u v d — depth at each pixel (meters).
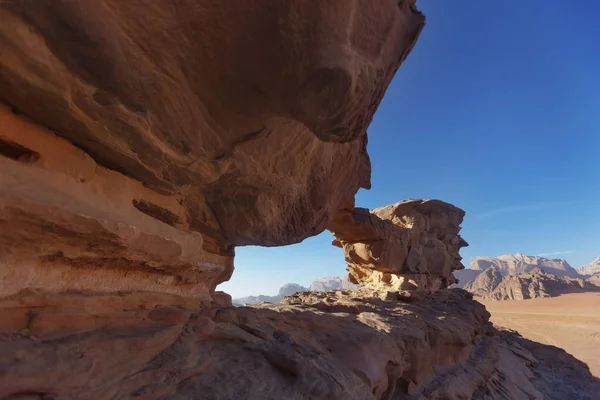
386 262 19.55
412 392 10.10
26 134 3.98
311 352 6.46
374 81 4.46
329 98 4.19
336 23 3.90
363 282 23.64
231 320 6.64
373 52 4.40
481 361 15.76
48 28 3.23
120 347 4.04
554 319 56.50
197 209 8.04
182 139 5.03
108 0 3.30
